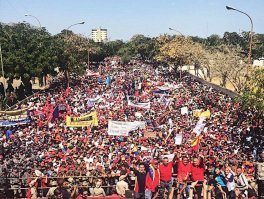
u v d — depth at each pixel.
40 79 64.50
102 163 18.62
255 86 30.69
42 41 62.44
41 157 20.88
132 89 56.50
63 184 12.95
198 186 13.41
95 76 82.62
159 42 117.75
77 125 29.03
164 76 88.81
